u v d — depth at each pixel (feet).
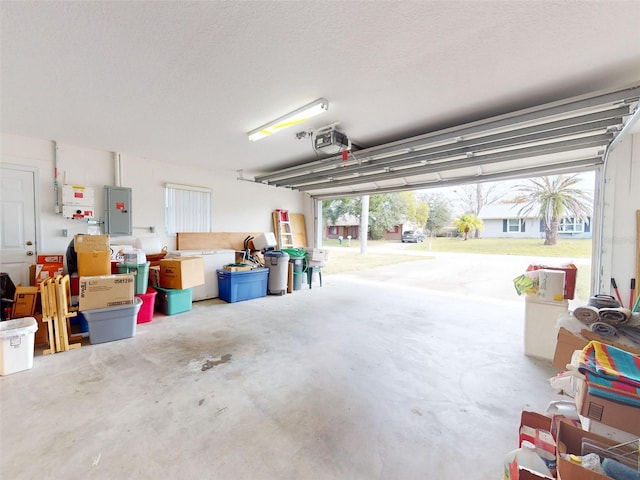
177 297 13.65
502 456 5.00
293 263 19.33
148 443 5.21
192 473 4.57
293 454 5.01
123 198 14.42
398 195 54.34
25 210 12.16
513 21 5.34
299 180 18.34
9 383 7.22
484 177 14.85
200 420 5.89
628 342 5.99
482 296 18.17
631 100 7.11
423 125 10.69
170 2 4.91
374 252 45.03
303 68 7.00
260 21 5.39
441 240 56.34
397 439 5.42
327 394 6.93
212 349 9.50
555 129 9.29
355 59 6.62
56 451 4.97
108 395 6.73
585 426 4.09
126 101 8.79
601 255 11.30
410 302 16.38
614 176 11.05
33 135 11.98
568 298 8.88
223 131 11.44
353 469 4.70
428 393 7.03
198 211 17.98
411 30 5.63
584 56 6.44
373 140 12.42
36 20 5.30
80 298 9.54
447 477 4.55
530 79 7.47
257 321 12.60
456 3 4.90
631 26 5.39
